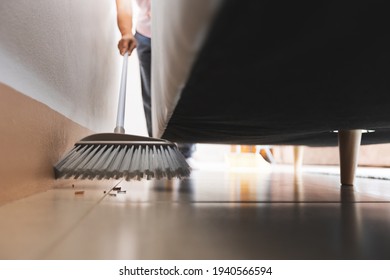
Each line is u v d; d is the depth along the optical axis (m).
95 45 1.03
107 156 0.69
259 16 0.23
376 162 2.14
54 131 0.63
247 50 0.29
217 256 0.23
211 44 0.28
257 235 0.29
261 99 0.48
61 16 0.66
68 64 0.72
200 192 0.63
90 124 1.00
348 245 0.26
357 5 0.23
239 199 0.53
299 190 0.71
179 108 0.58
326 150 2.74
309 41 0.28
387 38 0.27
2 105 0.42
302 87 0.41
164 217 0.36
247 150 2.73
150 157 0.72
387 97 0.44
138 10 1.69
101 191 0.61
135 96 2.29
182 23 0.27
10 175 0.44
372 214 0.40
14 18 0.45
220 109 0.56
